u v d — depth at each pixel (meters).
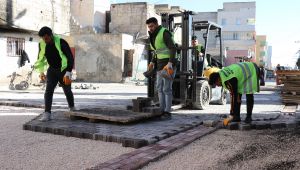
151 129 6.66
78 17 32.41
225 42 66.38
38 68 7.52
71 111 7.55
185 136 6.25
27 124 6.79
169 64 7.68
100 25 33.31
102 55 27.81
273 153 5.26
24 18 20.42
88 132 6.12
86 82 27.09
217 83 7.33
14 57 20.91
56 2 23.58
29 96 13.80
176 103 10.55
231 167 4.58
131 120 6.96
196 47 10.05
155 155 4.93
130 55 29.11
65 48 7.21
